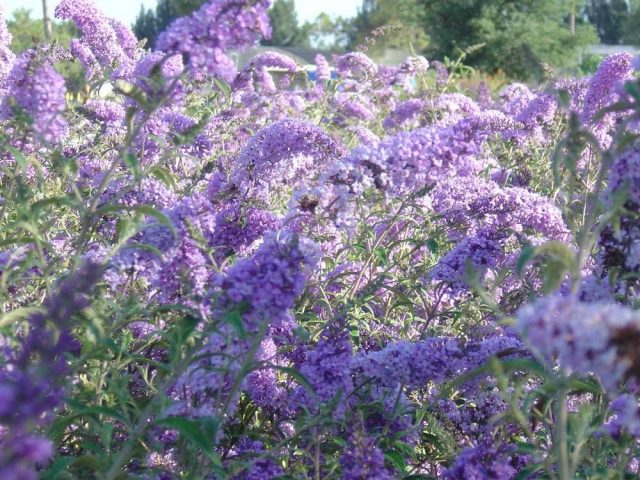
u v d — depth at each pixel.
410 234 8.00
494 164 10.03
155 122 7.52
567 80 10.33
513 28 59.66
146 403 4.75
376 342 6.02
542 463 3.98
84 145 8.01
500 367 3.81
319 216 5.84
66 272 5.55
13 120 5.23
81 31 9.80
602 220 3.95
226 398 4.57
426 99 13.74
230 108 10.29
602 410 4.17
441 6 60.41
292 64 11.95
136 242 4.92
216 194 6.50
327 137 6.73
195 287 4.77
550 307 2.90
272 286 4.06
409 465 5.27
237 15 4.29
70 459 3.71
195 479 4.15
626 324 2.80
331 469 4.51
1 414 2.70
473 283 3.75
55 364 3.38
